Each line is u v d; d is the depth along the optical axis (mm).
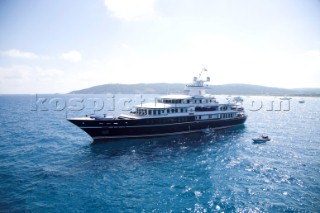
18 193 23766
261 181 26844
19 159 34688
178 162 33688
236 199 22672
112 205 21656
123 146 42125
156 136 47625
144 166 32000
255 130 60688
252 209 20859
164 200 22578
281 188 25000
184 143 44562
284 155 37031
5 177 27703
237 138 49625
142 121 44719
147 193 24016
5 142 45219
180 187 25406
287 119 87125
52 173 29234
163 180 27250
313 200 22406
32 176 28188
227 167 31531
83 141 46438
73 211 20594
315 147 42312
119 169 30844
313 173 29203
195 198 22953
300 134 55344
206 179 27500
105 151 39188
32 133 54688
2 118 81562
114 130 43594
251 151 39438
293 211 20516
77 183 26344
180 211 20641
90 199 22719
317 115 102438
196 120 52281
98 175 28734
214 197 23109
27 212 20359
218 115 56625
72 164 32688
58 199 22641
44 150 39719
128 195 23578
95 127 42281
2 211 20438
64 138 49281
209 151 39375
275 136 52531
